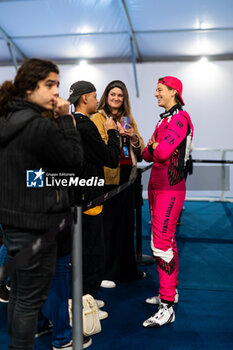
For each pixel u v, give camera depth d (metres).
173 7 6.36
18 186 1.42
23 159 1.41
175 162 2.45
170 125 2.40
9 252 1.49
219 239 4.48
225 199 7.14
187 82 8.05
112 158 2.21
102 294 2.90
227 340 2.25
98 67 8.27
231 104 7.98
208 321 2.49
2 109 1.44
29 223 1.43
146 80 8.12
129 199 3.06
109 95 2.84
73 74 8.31
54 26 7.05
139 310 2.64
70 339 2.05
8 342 2.17
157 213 2.49
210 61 7.98
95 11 6.53
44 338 2.23
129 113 2.94
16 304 1.50
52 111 1.69
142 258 3.64
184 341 2.24
